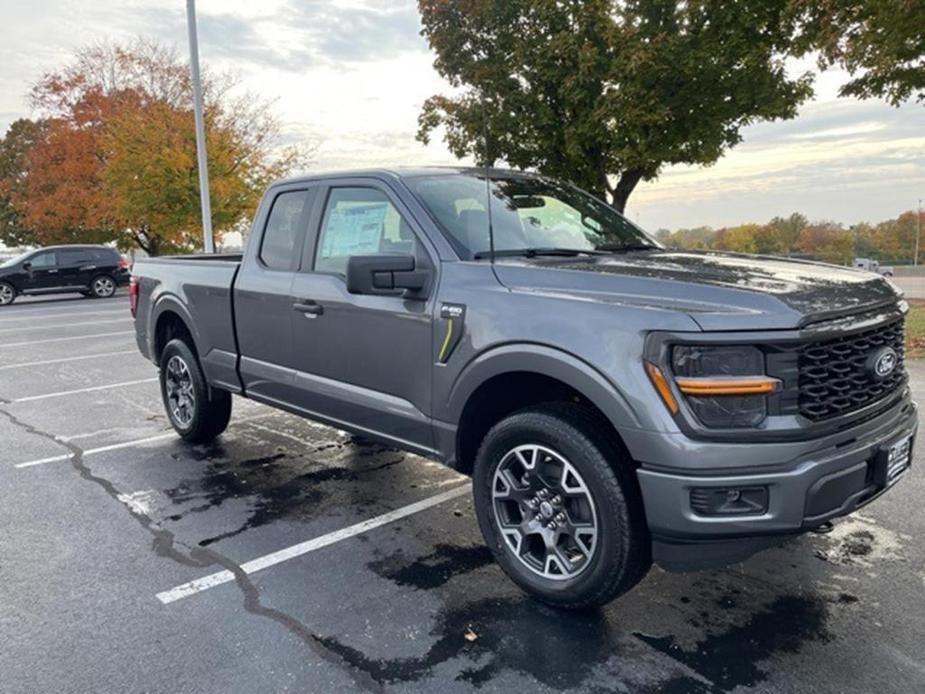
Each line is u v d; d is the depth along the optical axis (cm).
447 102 1505
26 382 840
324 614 300
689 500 246
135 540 377
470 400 318
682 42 1236
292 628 289
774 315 245
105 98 2950
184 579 333
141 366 944
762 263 322
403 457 519
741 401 244
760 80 1308
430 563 347
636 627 286
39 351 1094
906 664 258
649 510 254
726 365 245
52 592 321
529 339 285
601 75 1291
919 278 2325
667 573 331
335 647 274
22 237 4447
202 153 1644
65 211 3003
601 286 282
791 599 306
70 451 542
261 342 448
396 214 363
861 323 265
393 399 358
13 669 262
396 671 259
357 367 376
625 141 1330
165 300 542
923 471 454
